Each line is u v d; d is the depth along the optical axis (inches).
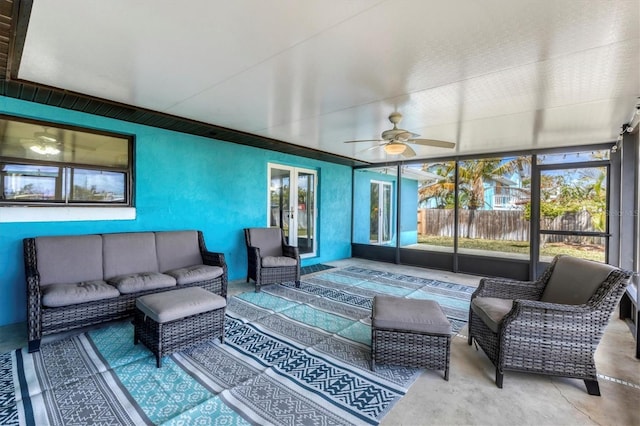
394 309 96.7
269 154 219.3
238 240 200.8
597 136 170.9
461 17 69.5
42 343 104.8
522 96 115.3
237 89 114.3
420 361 89.4
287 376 88.0
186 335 97.7
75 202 135.6
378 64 93.4
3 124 118.3
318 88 112.7
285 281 181.5
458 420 71.3
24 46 84.2
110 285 117.6
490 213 230.2
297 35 78.4
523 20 70.2
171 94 119.3
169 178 164.9
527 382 87.3
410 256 258.5
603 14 66.9
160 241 149.2
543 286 108.0
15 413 70.1
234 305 148.9
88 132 139.4
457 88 110.1
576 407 76.5
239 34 78.2
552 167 202.2
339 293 172.7
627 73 94.7
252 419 70.4
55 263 117.0
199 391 80.2
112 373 87.7
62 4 66.2
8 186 119.7
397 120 143.3
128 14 69.9
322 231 265.9
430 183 267.4
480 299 105.7
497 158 220.1
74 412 71.1
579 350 82.6
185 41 81.7
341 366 94.0
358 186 303.9
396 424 69.7
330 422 70.0
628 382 88.0
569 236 197.2
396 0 63.9
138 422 68.4
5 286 118.3
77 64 94.8
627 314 137.6
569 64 90.4
